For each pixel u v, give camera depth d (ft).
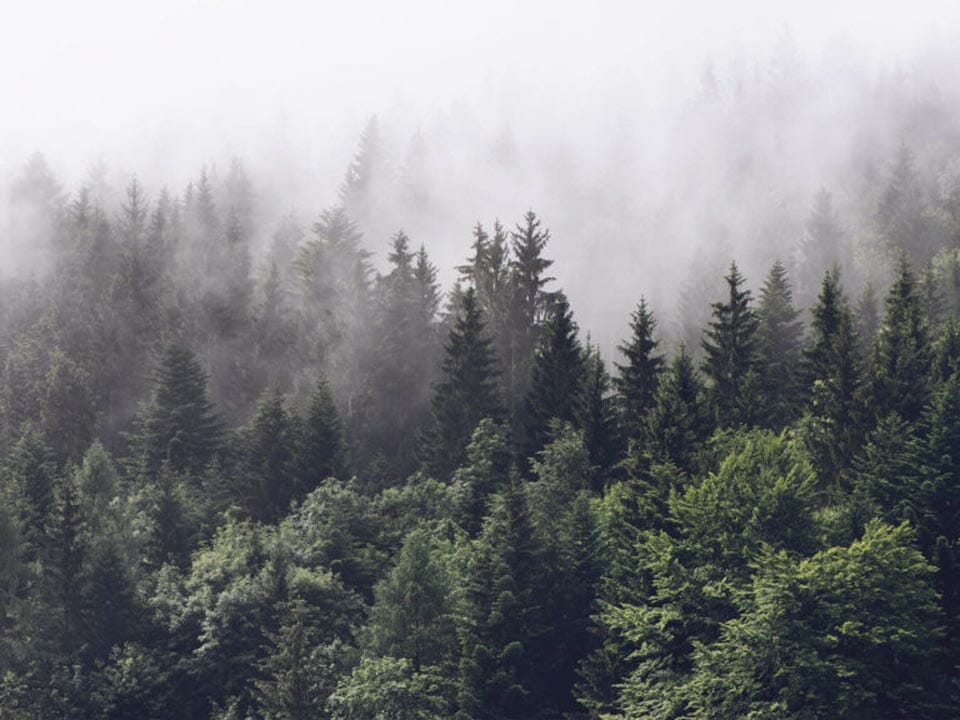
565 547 173.99
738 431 199.21
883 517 159.84
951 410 171.22
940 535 155.22
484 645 160.15
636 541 167.12
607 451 232.12
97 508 212.02
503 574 165.99
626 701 146.20
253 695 161.38
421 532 174.09
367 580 196.34
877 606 134.41
